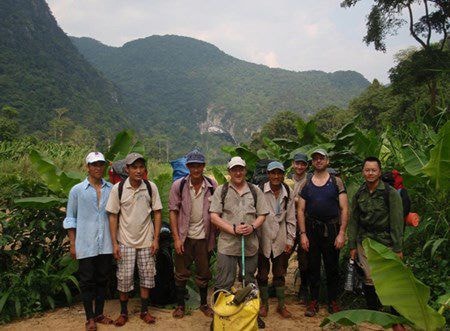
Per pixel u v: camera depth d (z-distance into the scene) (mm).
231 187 4105
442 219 4555
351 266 4156
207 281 4559
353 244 4102
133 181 4238
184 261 4488
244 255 4082
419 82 22703
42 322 4375
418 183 4977
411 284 3193
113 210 4191
